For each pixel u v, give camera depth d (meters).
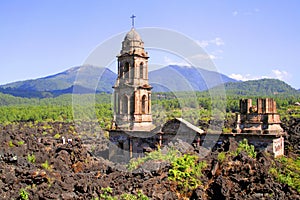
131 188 45.41
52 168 56.03
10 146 67.19
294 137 76.75
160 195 44.47
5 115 173.25
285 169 56.31
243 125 69.19
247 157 52.94
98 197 42.72
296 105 143.50
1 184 42.56
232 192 47.38
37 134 102.75
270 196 47.09
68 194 42.97
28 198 41.53
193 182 48.19
